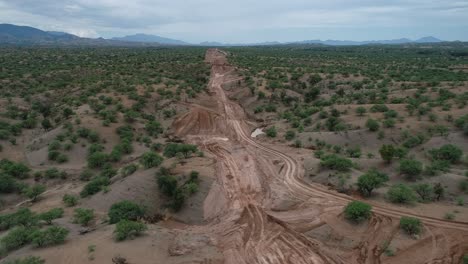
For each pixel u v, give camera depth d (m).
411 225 34.97
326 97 99.62
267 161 60.34
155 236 35.09
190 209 43.56
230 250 33.97
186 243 34.44
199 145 70.50
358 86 104.50
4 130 67.62
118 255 30.95
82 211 40.94
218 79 127.56
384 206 41.22
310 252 34.00
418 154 57.38
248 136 76.88
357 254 33.38
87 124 70.38
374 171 50.12
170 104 90.94
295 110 89.81
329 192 47.03
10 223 39.06
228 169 56.75
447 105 72.94
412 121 66.69
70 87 101.12
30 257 29.97
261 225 39.47
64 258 30.67
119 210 40.09
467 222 36.34
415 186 44.28
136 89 96.31
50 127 73.00
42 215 39.12
